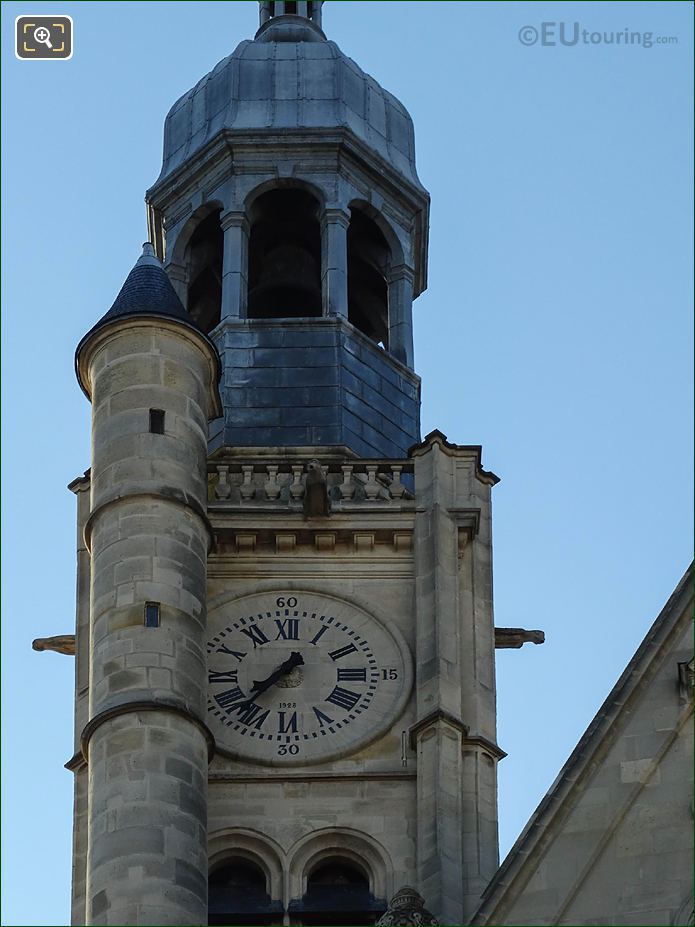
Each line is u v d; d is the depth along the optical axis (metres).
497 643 85.88
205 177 94.31
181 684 79.56
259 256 95.19
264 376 89.75
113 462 83.12
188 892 76.12
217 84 96.25
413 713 82.25
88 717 80.81
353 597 84.12
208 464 85.88
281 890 79.50
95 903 75.62
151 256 87.94
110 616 80.50
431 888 78.75
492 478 86.31
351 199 93.69
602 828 72.19
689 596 74.62
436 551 84.25
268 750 81.31
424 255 96.06
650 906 71.31
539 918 71.50
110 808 76.94
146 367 84.62
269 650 83.25
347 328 90.94
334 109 94.94
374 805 80.56
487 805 80.69
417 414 91.50
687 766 72.75
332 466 86.12
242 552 84.69
